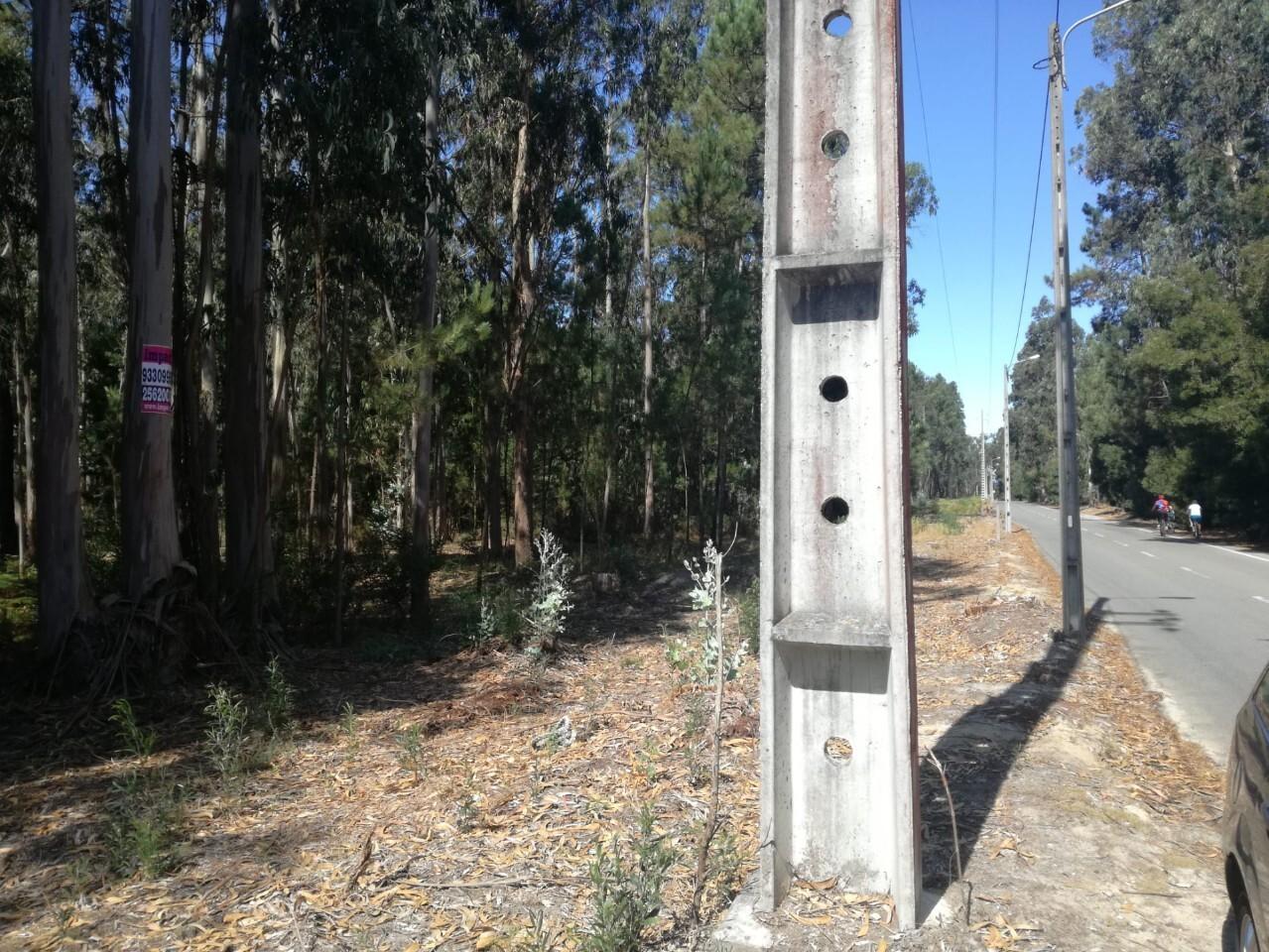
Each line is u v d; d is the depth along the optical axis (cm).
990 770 625
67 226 985
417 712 887
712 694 844
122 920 446
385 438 1717
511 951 389
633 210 2970
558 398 2120
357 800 613
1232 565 2519
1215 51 3400
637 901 391
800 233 414
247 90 1145
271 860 510
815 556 413
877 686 405
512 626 1203
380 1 1083
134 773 637
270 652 1128
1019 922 405
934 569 2489
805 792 419
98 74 1302
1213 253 3678
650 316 2655
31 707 895
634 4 2064
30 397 2122
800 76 416
